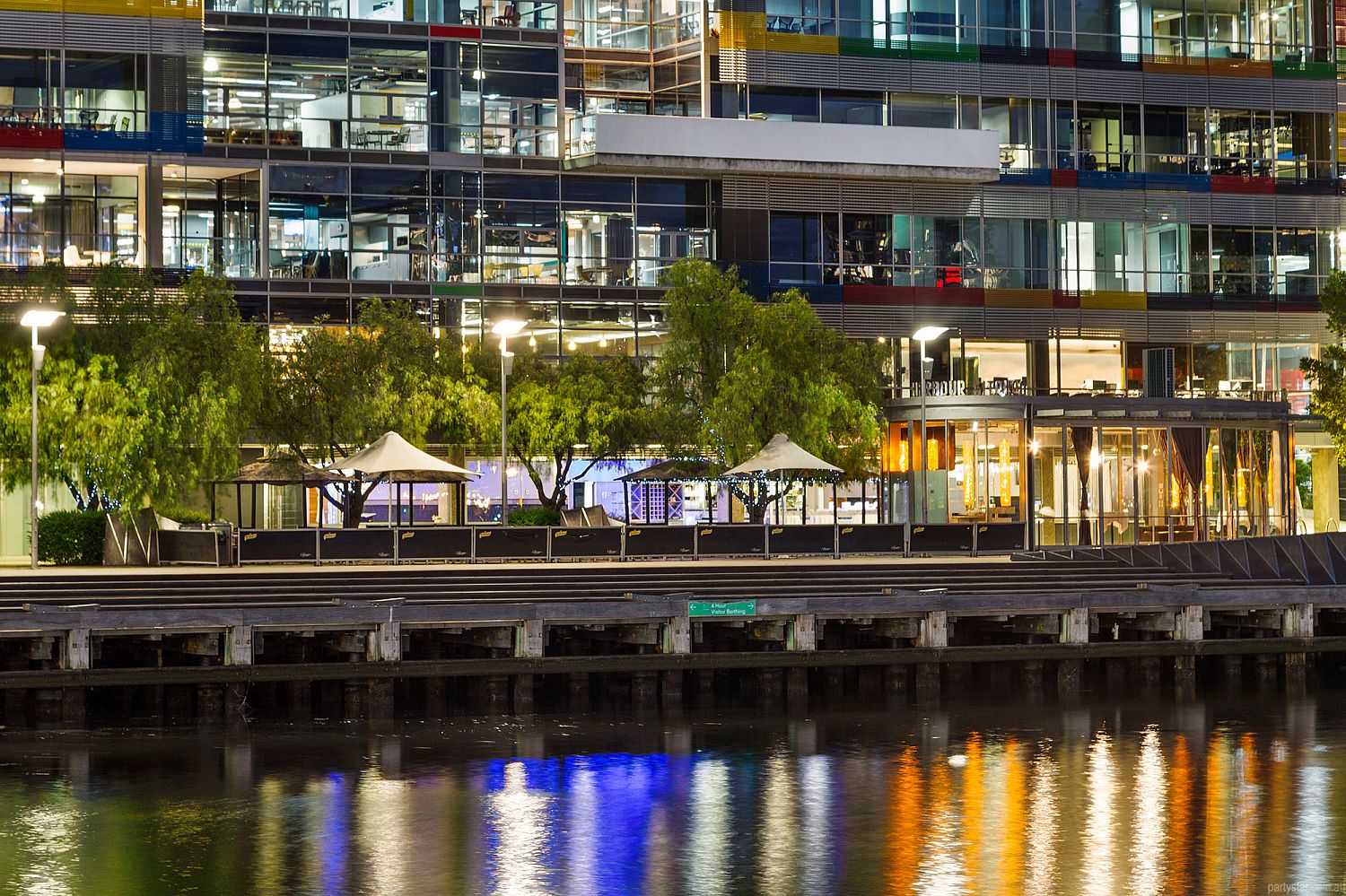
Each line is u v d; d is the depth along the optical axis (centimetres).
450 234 6975
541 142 7131
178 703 4056
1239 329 7994
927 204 7581
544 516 6166
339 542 5109
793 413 6166
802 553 5631
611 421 6209
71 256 6556
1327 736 3988
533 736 3872
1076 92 7800
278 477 5425
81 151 6544
